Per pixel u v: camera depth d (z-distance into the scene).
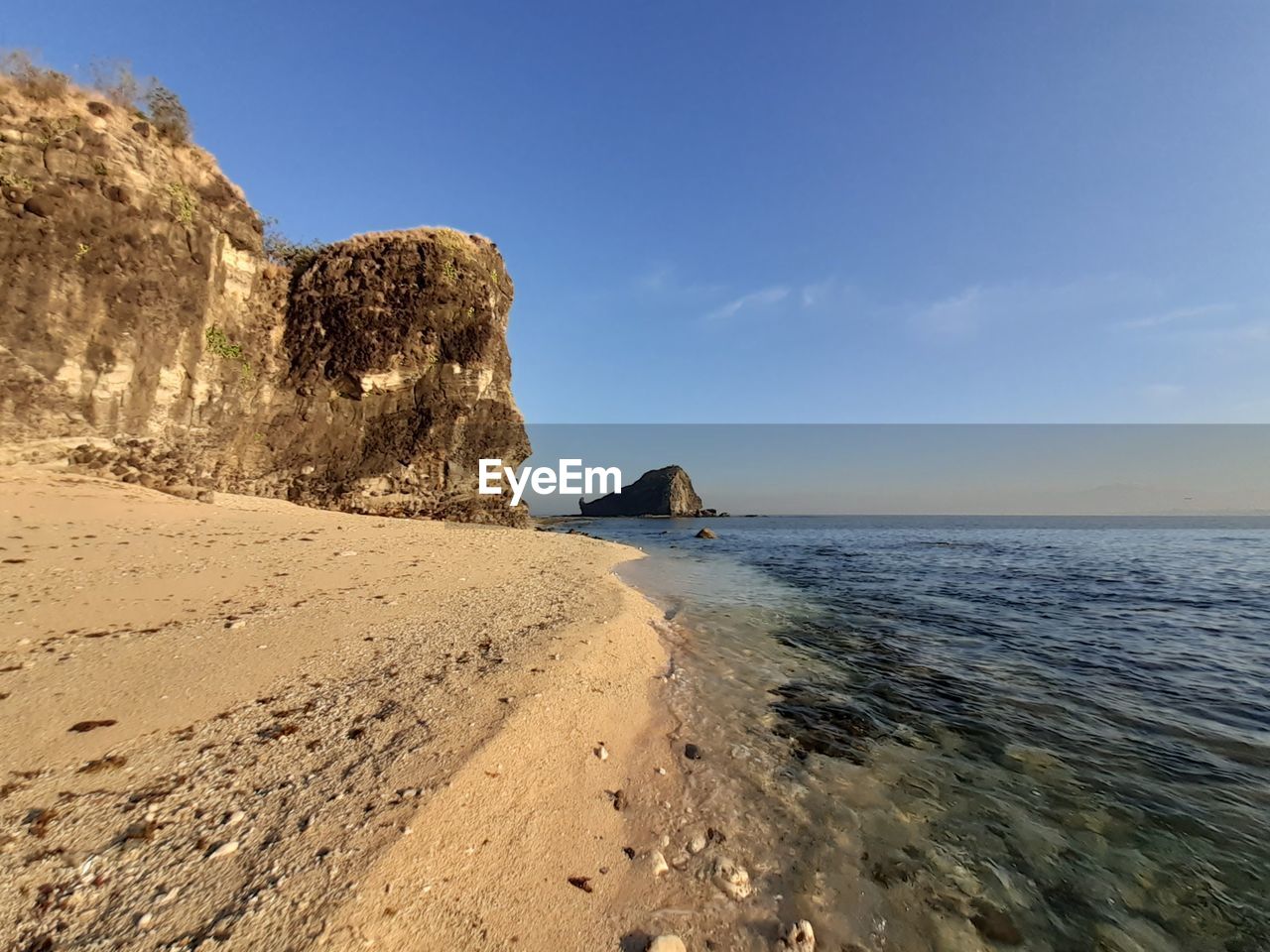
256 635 6.34
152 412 15.80
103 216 14.61
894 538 45.91
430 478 25.11
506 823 3.48
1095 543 40.31
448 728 4.39
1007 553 29.73
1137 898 3.51
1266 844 4.06
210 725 4.30
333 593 8.60
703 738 5.45
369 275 24.31
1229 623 11.45
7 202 13.01
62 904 2.56
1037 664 8.35
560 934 2.82
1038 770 5.07
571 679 5.82
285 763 3.82
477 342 26.69
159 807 3.29
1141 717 6.35
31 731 4.01
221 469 19.38
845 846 3.88
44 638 5.73
